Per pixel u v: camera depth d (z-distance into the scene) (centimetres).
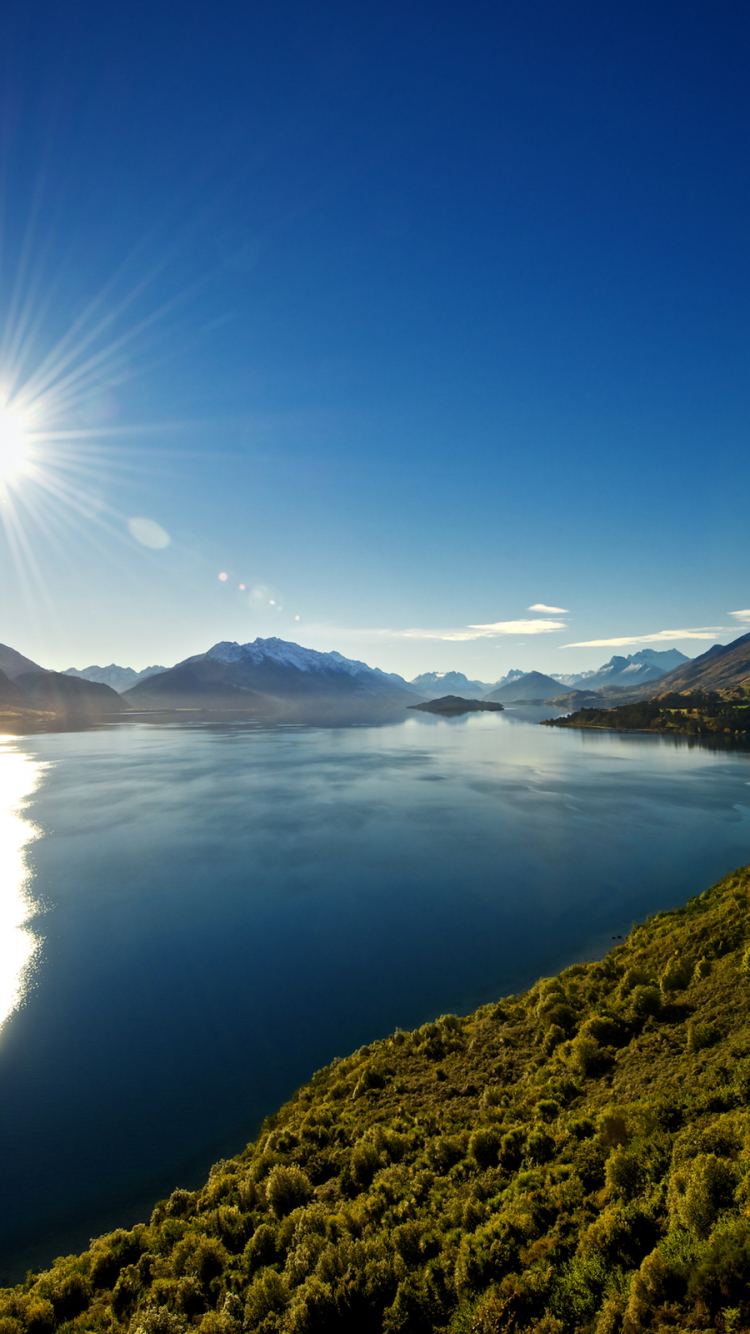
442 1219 1941
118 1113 3562
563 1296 1442
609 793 14250
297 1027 4462
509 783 15812
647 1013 3266
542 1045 3316
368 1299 1675
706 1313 1179
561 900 7088
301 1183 2402
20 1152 3259
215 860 8969
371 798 13862
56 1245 2688
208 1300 1944
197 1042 4300
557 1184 1912
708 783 15550
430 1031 3916
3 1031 4488
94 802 13550
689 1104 2061
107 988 5119
